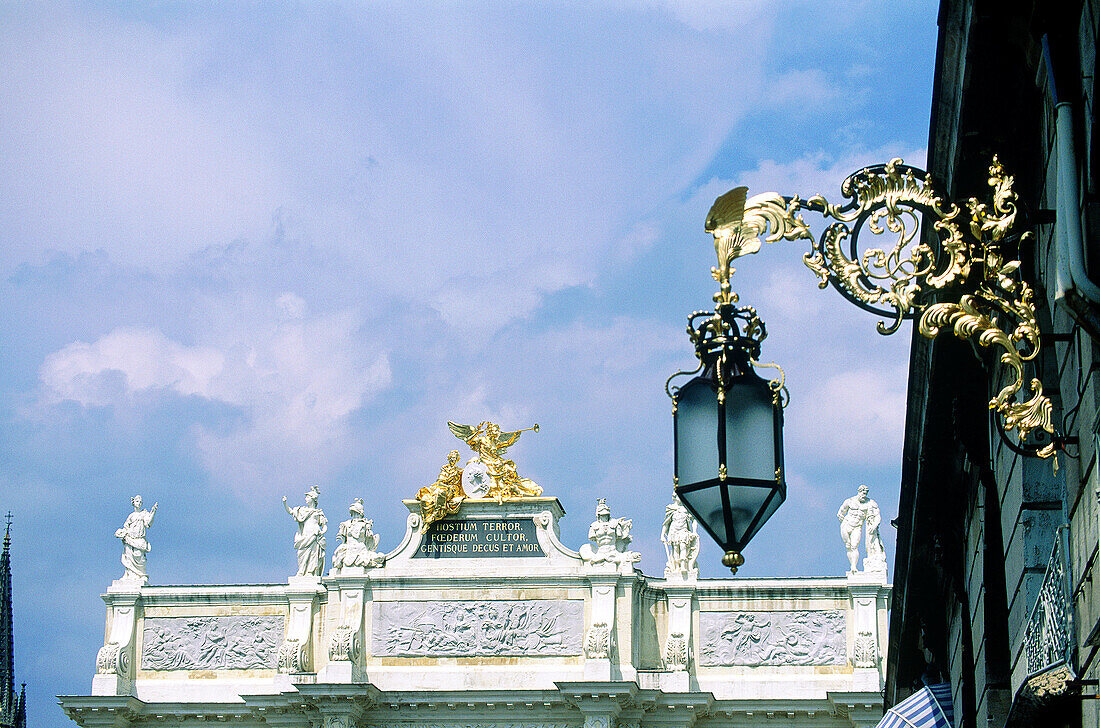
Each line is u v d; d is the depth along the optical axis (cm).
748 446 1389
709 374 1418
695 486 1394
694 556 6512
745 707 6300
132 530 6756
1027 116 1528
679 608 6444
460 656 6456
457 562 6550
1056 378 1583
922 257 1360
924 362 1964
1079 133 1323
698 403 1408
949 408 1994
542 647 6425
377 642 6512
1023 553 1748
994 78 1495
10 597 8219
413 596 6538
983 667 2098
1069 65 1340
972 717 2248
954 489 2212
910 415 2123
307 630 6544
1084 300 1245
